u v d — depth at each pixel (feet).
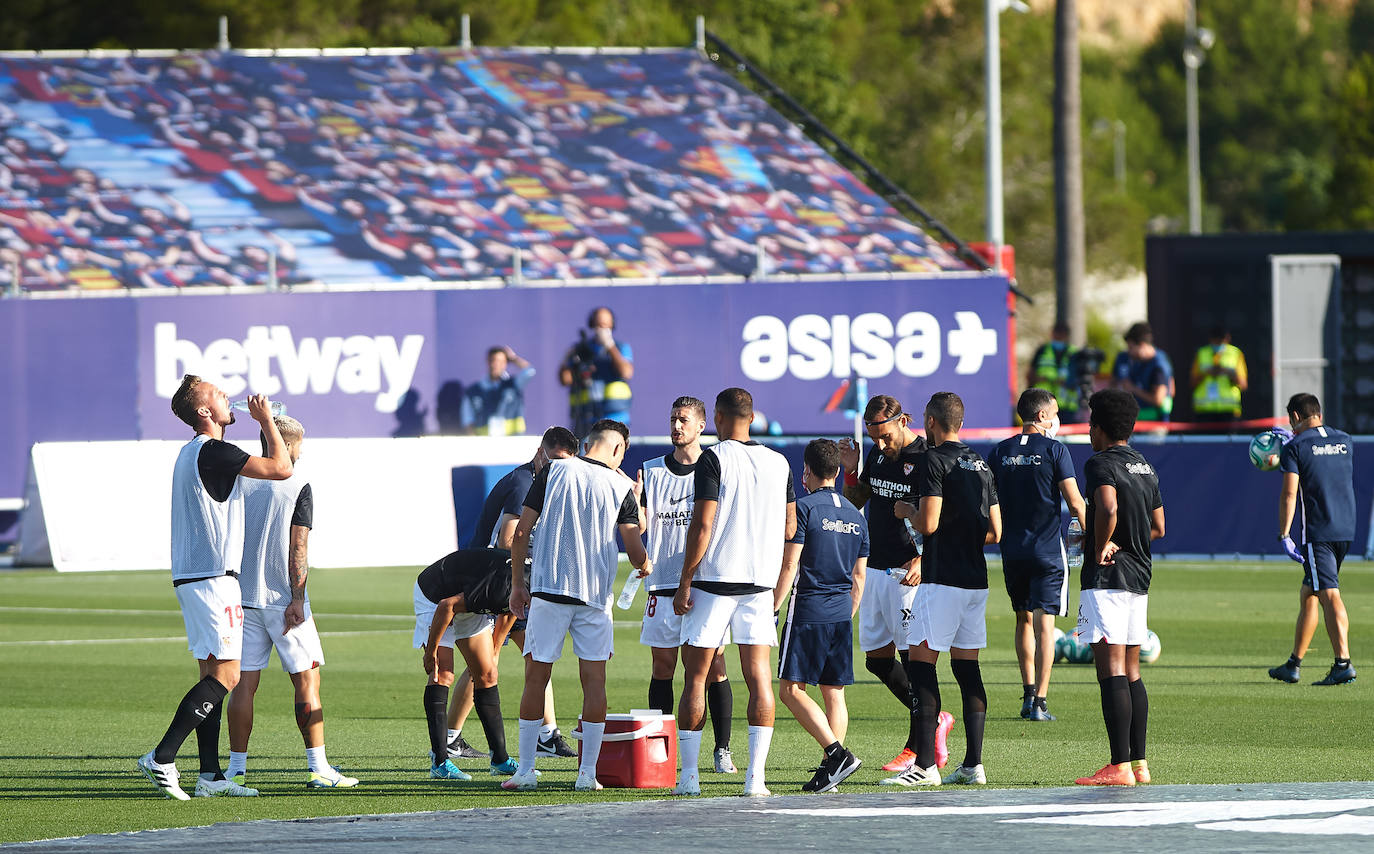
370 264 366.02
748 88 479.82
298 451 113.80
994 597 240.12
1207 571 259.39
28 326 319.27
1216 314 358.02
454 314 344.08
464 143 424.87
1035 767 119.14
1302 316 352.08
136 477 268.82
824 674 110.83
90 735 135.44
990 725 137.80
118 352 323.78
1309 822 95.25
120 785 114.42
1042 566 138.62
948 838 91.81
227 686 109.50
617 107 451.12
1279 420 341.82
